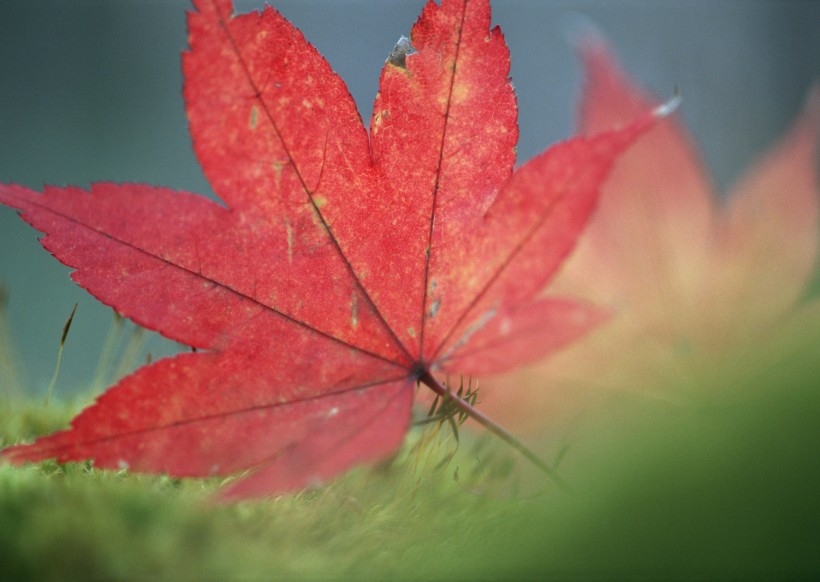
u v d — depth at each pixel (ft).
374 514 0.63
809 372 0.54
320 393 0.63
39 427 0.73
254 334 0.63
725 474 0.54
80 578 0.58
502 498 0.65
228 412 0.62
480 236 0.65
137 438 0.61
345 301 0.64
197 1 0.62
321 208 0.64
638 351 0.80
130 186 0.63
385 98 0.64
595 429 0.69
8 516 0.59
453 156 0.64
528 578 0.56
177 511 0.61
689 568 0.54
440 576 0.58
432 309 0.65
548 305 0.74
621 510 0.55
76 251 0.62
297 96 0.63
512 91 0.64
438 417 0.65
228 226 0.63
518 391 0.78
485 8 0.64
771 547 0.53
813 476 0.53
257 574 0.59
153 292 0.63
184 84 0.62
